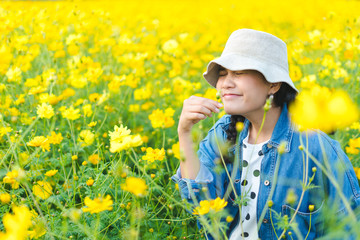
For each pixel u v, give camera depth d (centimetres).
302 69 362
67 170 223
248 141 160
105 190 184
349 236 131
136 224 175
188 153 156
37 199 175
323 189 145
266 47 144
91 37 482
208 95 240
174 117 295
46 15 432
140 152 250
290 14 802
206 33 627
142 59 347
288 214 148
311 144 146
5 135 231
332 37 422
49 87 309
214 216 132
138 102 342
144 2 1055
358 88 301
